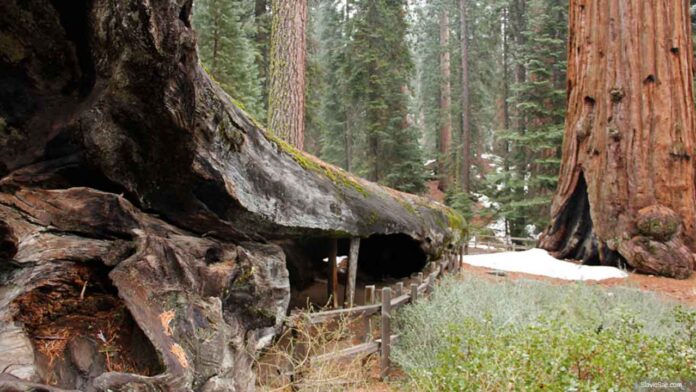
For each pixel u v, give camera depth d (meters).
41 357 2.11
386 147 18.42
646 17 11.07
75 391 1.89
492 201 18.27
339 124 22.36
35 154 2.60
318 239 8.12
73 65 2.64
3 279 2.16
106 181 2.75
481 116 26.30
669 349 3.93
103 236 2.49
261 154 3.77
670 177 10.62
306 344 4.14
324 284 8.17
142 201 2.86
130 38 2.27
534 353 3.40
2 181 2.42
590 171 11.56
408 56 18.19
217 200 3.32
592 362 3.37
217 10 11.98
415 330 4.92
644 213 10.50
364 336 5.36
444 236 7.96
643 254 10.27
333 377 3.86
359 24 17.45
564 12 17.16
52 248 2.27
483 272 10.80
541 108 15.77
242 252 2.97
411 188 18.80
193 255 2.68
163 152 2.74
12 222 2.18
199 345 2.34
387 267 9.16
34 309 2.25
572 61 12.47
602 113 11.41
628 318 4.71
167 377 2.06
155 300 2.33
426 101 29.72
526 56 16.14
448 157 24.05
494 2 22.47
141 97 2.47
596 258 11.70
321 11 26.28
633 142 10.89
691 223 10.51
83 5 2.42
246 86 12.55
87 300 2.39
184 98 2.57
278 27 9.58
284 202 4.02
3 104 2.56
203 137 3.00
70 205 2.38
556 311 5.79
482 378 3.18
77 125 2.52
